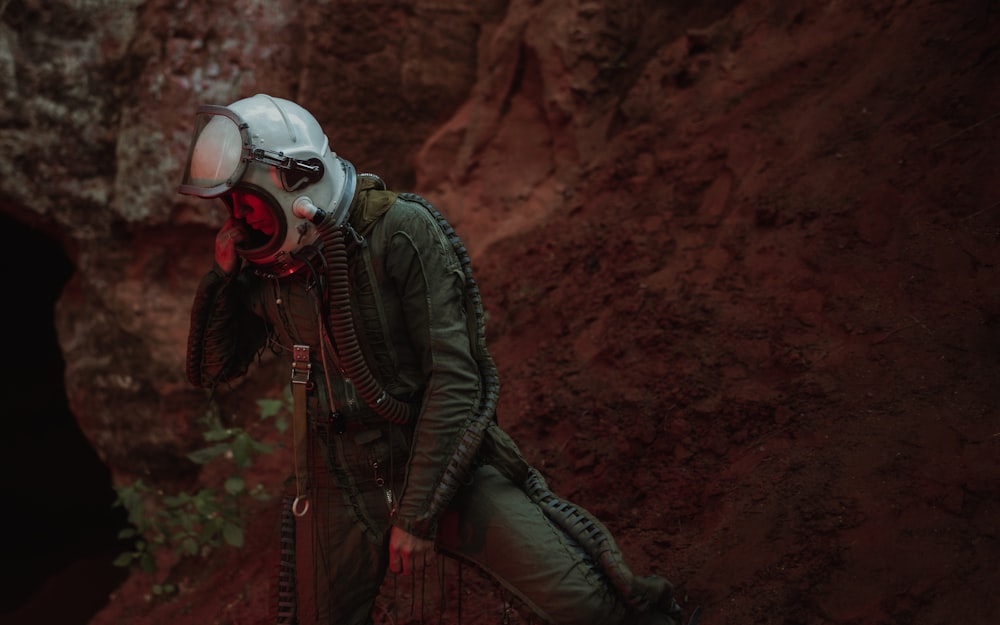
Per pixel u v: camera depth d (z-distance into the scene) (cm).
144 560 404
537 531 203
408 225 204
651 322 352
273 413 389
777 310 327
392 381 210
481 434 200
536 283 426
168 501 399
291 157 199
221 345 231
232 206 216
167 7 497
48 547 743
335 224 198
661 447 310
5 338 864
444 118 533
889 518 247
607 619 203
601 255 407
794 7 436
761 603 247
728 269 354
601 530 208
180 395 487
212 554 427
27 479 819
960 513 240
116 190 502
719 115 425
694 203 399
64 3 506
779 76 416
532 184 493
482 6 527
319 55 517
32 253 848
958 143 329
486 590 296
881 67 376
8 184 504
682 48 466
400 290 205
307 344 215
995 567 224
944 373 277
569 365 364
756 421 298
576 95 482
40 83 505
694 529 285
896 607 227
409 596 304
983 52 345
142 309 495
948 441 257
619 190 439
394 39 523
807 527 257
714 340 330
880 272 315
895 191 333
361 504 213
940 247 308
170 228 493
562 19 487
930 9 380
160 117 492
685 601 260
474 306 210
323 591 216
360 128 527
